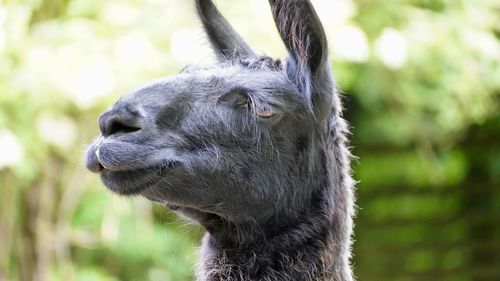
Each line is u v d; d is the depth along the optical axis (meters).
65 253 20.95
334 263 10.84
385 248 31.80
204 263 10.99
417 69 21.28
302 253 10.67
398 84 21.72
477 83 21.84
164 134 10.01
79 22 17.55
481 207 32.00
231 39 11.61
